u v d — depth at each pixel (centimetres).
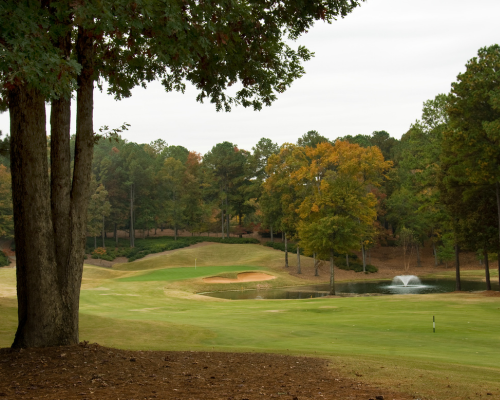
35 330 977
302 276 5756
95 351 984
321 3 1173
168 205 8244
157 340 1582
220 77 1303
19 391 679
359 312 2388
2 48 648
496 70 3078
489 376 880
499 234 3122
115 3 716
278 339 1575
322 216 4178
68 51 1005
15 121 950
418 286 4734
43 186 973
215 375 843
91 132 1062
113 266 6481
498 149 2756
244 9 948
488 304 2559
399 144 8712
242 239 7738
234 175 8269
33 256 968
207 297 3788
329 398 660
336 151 4484
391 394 702
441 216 3966
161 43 872
